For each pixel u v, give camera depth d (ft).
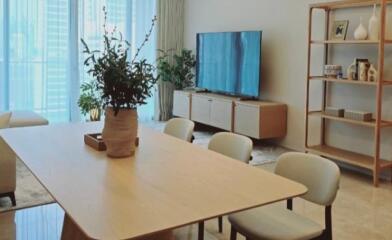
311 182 7.39
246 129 18.83
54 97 22.18
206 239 9.71
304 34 17.56
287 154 7.94
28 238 9.62
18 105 21.35
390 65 14.35
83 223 4.74
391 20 14.23
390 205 12.13
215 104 20.59
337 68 15.38
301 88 17.97
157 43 24.61
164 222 4.82
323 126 16.99
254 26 20.13
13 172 11.09
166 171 6.79
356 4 14.84
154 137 9.39
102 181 6.22
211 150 8.80
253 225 7.08
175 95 23.81
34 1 21.04
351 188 13.67
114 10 23.18
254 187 6.09
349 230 10.40
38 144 8.38
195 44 24.50
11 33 20.71
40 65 21.63
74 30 22.16
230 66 20.58
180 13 25.16
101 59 7.30
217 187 6.06
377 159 13.70
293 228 6.98
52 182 6.11
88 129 9.96
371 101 15.12
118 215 4.99
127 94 7.35
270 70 19.44
